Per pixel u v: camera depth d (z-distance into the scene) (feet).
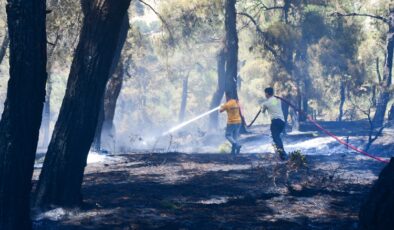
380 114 128.06
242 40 150.10
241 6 138.00
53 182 24.14
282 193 28.45
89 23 24.27
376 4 142.61
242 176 34.83
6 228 18.75
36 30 18.75
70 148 24.18
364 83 148.36
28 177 19.25
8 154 18.70
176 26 104.37
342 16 132.05
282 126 44.19
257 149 78.95
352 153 53.67
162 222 22.15
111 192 29.73
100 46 24.16
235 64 105.60
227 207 25.34
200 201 27.07
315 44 126.72
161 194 28.84
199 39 125.08
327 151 68.33
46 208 23.82
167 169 40.37
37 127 19.29
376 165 40.40
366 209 16.61
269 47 117.19
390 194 16.02
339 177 33.14
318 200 26.58
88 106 24.29
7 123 18.72
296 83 118.93
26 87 18.72
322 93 152.35
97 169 41.91
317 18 122.93
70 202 24.26
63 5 69.56
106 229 21.08
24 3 18.42
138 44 82.38
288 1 122.93
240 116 51.96
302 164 30.25
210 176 35.40
